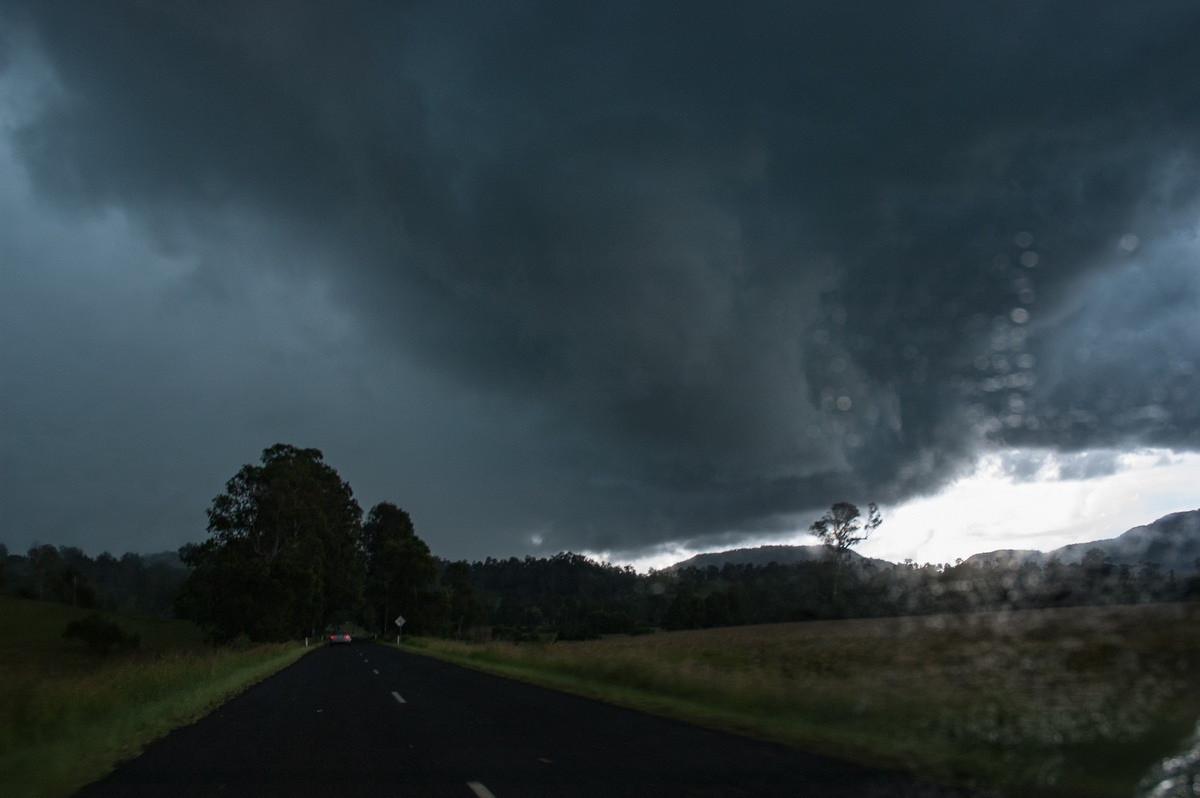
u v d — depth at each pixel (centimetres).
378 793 752
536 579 16600
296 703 1689
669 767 849
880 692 1233
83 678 1461
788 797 696
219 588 5897
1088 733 844
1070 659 1293
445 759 932
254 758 972
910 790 714
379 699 1734
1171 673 1045
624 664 2027
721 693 1480
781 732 1098
